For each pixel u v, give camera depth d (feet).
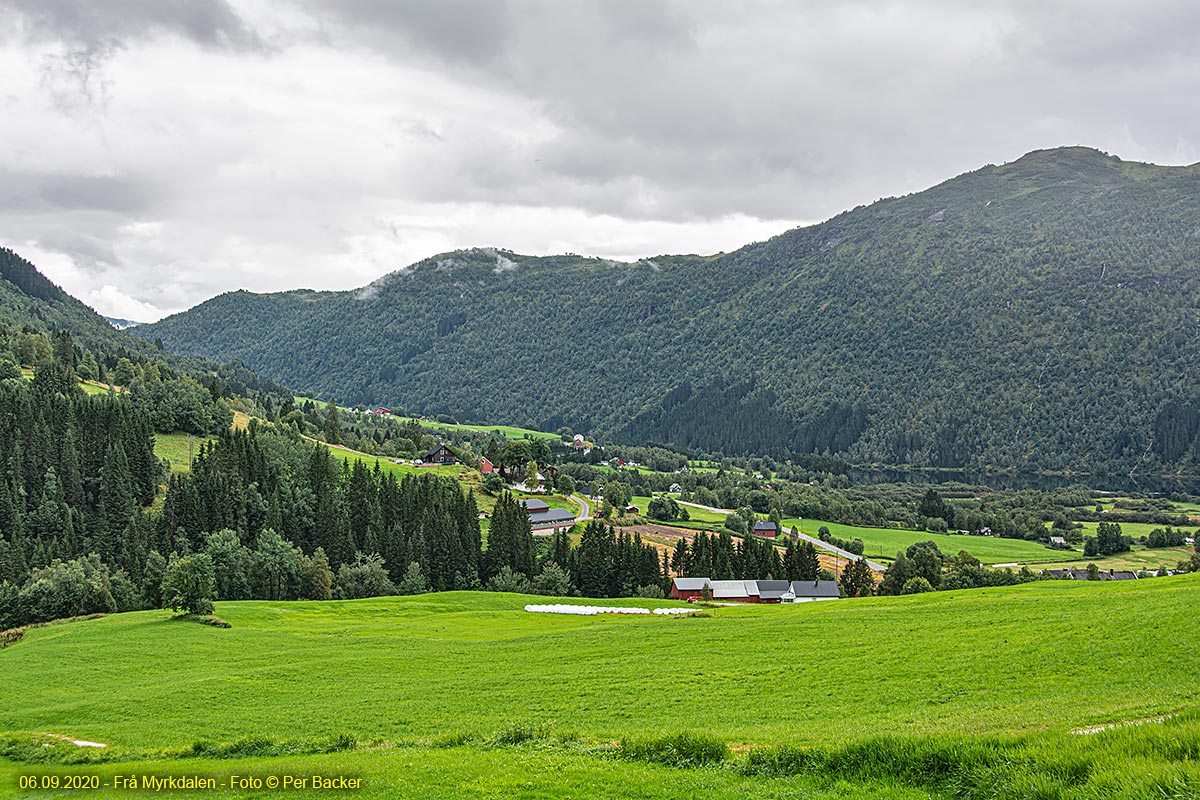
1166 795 64.59
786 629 253.85
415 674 222.48
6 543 479.82
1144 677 149.69
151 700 196.85
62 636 296.71
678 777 92.99
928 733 109.29
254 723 172.14
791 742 113.19
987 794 75.15
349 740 140.67
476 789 93.30
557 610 391.65
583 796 88.02
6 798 119.44
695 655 224.12
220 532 485.56
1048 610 232.53
